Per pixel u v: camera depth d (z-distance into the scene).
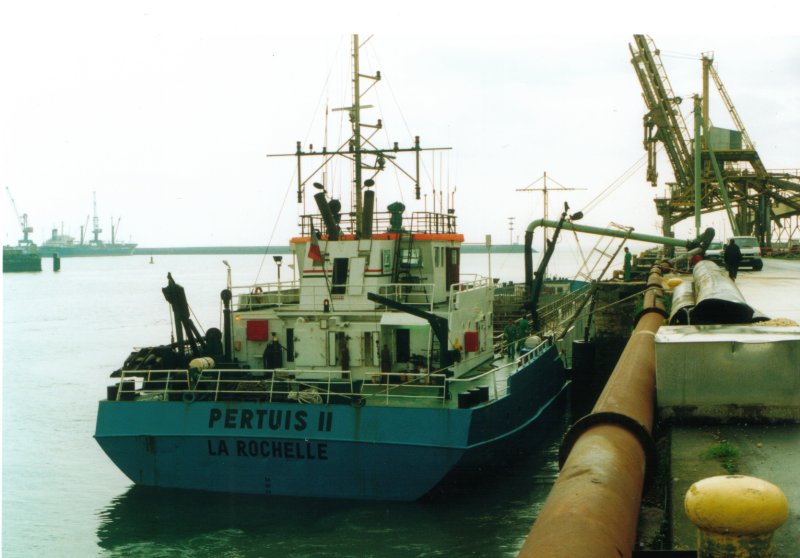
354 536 21.22
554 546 6.56
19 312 122.38
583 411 40.59
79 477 29.83
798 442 11.48
